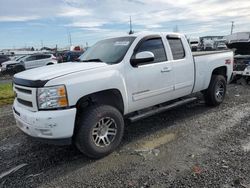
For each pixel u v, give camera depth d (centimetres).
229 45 1022
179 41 540
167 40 513
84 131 372
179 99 571
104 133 398
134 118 453
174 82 515
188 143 431
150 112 482
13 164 386
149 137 468
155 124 537
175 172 338
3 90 1025
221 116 568
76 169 363
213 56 626
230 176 320
